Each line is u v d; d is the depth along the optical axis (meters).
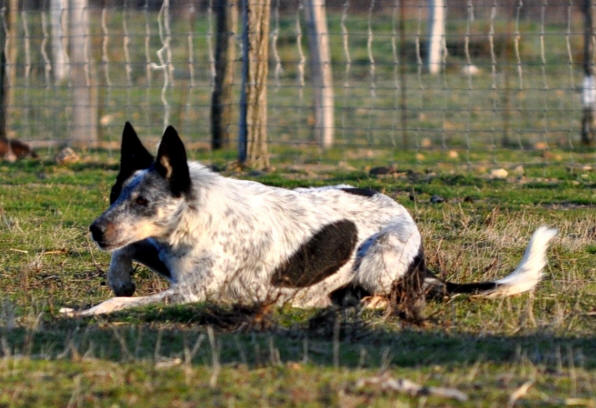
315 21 24.64
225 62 21.97
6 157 20.38
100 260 11.95
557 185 17.50
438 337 8.62
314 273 9.71
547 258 12.30
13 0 21.09
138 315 9.00
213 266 9.31
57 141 22.14
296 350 7.95
